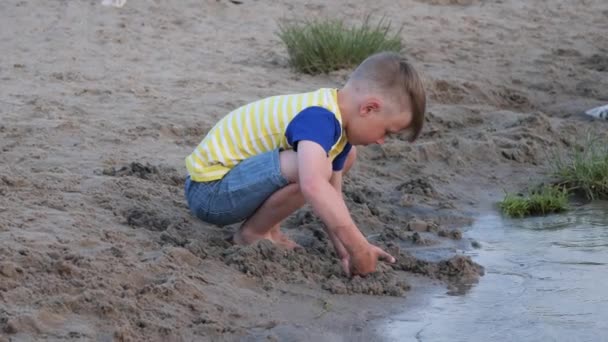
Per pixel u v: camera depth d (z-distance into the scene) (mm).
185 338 8234
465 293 9812
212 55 20859
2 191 11156
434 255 10930
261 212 10000
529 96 18984
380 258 9906
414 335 8742
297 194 9711
